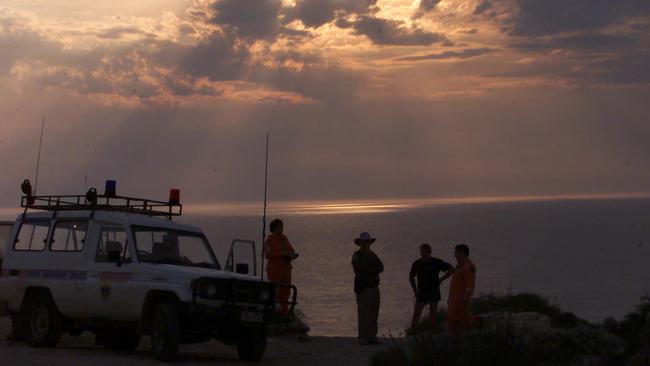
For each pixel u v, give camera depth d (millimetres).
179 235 15023
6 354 13883
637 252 148500
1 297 16016
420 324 17562
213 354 15375
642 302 14836
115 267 14352
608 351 12359
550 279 97250
